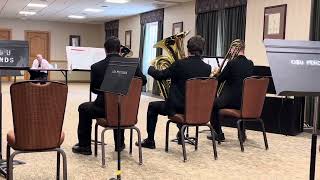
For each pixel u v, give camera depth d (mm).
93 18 13531
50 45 15000
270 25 6445
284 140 4738
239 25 7246
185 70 3666
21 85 2309
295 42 1980
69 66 3979
